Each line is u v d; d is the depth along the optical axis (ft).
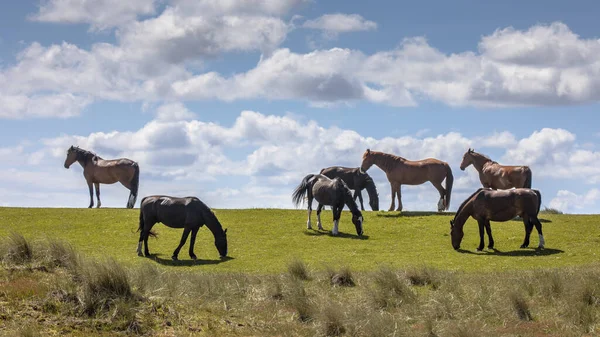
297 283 52.11
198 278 52.90
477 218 83.82
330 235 92.22
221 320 41.98
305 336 39.78
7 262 47.52
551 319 43.83
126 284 41.50
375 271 61.41
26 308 38.27
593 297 46.83
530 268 70.49
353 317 41.81
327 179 94.79
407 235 92.38
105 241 85.76
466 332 38.37
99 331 36.94
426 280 57.82
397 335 39.04
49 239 51.42
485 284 53.52
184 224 76.54
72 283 41.50
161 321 39.58
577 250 81.25
